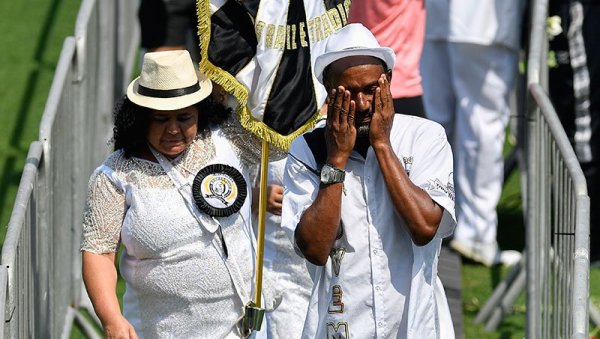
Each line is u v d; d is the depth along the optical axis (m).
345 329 15.42
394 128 15.61
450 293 25.42
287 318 19.03
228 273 16.94
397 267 15.38
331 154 14.95
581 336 14.50
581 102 26.67
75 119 23.41
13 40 38.44
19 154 32.12
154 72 16.45
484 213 27.16
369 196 15.30
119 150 16.88
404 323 15.40
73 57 22.94
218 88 18.14
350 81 14.71
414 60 22.39
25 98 35.09
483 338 24.56
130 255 17.02
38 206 19.06
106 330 16.50
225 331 17.08
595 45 26.47
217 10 18.06
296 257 19.02
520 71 26.97
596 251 27.59
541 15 22.66
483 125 26.52
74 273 23.94
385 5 22.03
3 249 15.70
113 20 29.36
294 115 17.97
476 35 25.92
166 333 17.08
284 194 15.62
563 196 18.52
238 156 17.42
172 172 16.75
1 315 14.39
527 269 22.00
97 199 16.80
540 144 21.16
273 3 18.19
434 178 15.29
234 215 16.97
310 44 18.17
